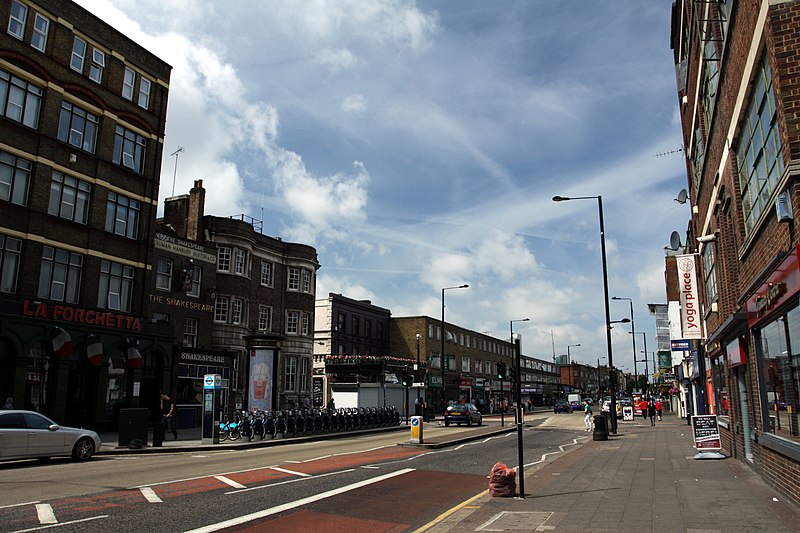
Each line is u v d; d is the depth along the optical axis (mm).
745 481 11820
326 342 51312
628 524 8180
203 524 8570
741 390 14461
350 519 9219
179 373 30625
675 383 59188
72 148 25609
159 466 15500
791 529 7566
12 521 8477
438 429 34094
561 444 24141
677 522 8219
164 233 32031
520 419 10844
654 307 52781
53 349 23375
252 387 28969
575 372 130750
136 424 20438
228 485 12141
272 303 41594
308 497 10977
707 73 15500
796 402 8523
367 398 41594
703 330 21953
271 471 14570
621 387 154125
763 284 9750
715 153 14805
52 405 23406
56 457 16859
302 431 27516
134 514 9117
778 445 9430
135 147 29188
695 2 14211
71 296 25250
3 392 21906
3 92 23125
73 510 9297
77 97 26109
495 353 86062
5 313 21953
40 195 24016
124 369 26766
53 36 25125
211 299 34750
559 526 8133
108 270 27078
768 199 9375
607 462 16375
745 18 9781
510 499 10430
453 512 9414
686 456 17406
